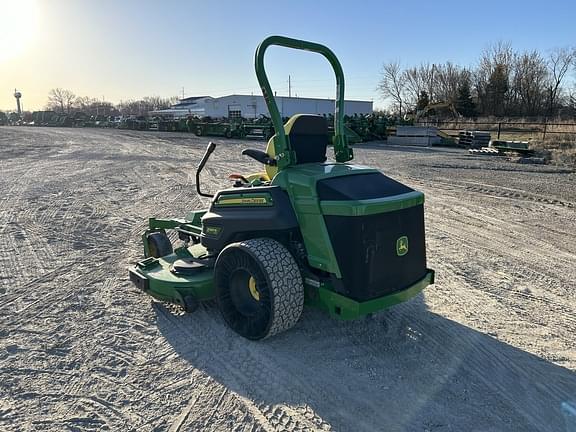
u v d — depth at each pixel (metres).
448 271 5.41
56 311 4.38
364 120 28.19
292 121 3.92
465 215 8.16
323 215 3.37
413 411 2.94
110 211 8.57
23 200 9.52
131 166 15.44
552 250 6.18
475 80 66.12
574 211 8.38
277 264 3.41
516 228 7.29
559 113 50.88
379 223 3.32
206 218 4.06
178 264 4.28
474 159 16.98
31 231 7.17
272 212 3.55
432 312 4.30
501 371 3.37
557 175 12.73
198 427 2.80
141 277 4.31
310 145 4.05
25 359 3.55
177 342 3.78
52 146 24.25
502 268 5.51
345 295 3.33
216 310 4.33
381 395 3.09
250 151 4.15
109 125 54.06
